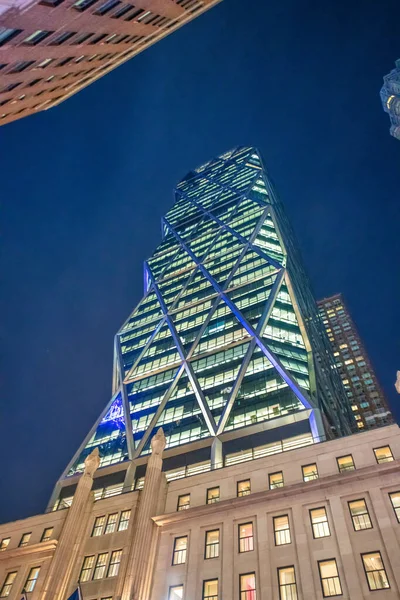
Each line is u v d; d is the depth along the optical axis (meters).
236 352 77.06
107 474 63.91
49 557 41.94
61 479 66.81
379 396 125.69
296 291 92.69
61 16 28.08
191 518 38.56
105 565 39.44
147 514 40.28
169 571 35.69
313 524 33.34
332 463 37.91
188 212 146.62
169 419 70.31
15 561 43.12
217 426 62.34
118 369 93.25
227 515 37.28
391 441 37.34
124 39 43.00
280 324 79.88
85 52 39.38
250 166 162.50
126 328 104.25
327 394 74.06
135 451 66.25
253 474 40.38
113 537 41.41
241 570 32.97
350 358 138.62
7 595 40.16
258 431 57.47
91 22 32.69
